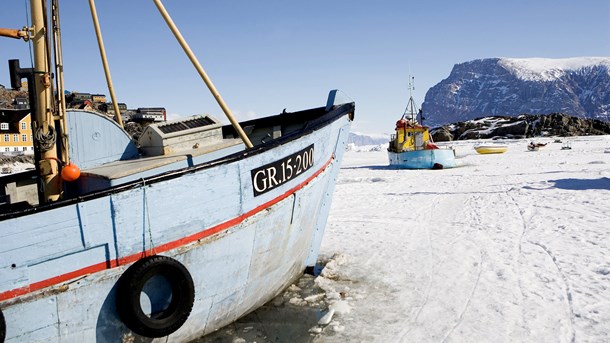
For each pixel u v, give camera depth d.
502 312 4.84
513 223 9.38
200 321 4.25
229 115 4.30
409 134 28.77
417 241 8.37
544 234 8.19
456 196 14.02
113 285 3.43
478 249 7.48
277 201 4.67
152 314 3.63
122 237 3.45
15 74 3.73
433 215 11.04
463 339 4.28
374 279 6.28
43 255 3.11
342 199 14.96
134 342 3.66
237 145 4.97
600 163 22.66
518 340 4.20
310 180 5.32
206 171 3.89
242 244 4.31
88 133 4.40
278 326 4.78
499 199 12.74
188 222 3.82
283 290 5.80
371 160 42.31
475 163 28.84
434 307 5.13
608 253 6.66
